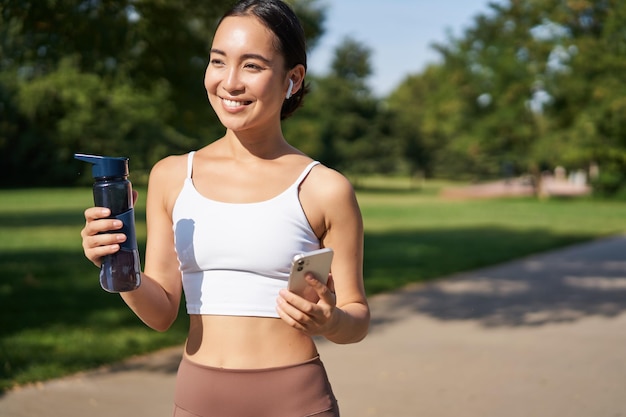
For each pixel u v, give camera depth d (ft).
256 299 6.54
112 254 6.15
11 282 35.24
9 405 16.79
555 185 182.39
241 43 6.55
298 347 6.71
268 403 6.59
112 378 19.16
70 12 22.22
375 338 24.38
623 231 69.87
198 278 6.72
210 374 6.63
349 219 6.74
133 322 25.93
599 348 22.93
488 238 61.26
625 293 33.81
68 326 25.25
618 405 17.20
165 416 16.22
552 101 125.49
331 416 6.81
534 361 21.31
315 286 5.97
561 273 40.60
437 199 138.10
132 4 24.85
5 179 146.72
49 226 68.85
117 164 6.17
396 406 17.17
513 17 124.98
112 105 99.45
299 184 6.68
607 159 126.21
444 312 29.04
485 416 16.47
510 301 31.58
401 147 227.81
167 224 7.04
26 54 25.59
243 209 6.56
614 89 114.32
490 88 133.18
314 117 202.49
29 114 103.24
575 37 119.85
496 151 148.56
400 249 51.90
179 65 28.94
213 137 53.57
